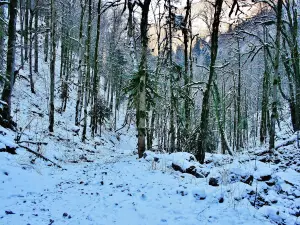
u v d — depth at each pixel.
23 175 8.89
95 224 5.51
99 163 13.57
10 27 13.70
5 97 13.86
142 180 8.57
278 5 14.87
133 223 5.66
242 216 6.03
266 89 24.55
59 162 12.80
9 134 12.70
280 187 8.49
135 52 16.48
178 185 8.00
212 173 8.51
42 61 38.59
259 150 17.91
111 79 45.09
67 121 26.64
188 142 17.16
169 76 20.59
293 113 20.78
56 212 6.08
